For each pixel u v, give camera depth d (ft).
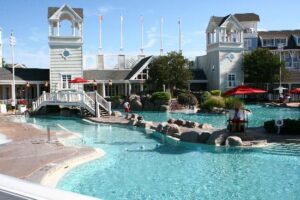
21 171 47.80
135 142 77.71
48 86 193.16
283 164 54.29
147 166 54.19
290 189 41.83
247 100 201.26
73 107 151.84
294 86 221.05
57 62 184.44
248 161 56.80
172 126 83.30
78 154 58.75
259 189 42.09
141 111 165.37
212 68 215.92
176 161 57.77
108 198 39.50
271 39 236.22
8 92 193.88
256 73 203.31
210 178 47.26
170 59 190.19
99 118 126.62
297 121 78.43
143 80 202.69
